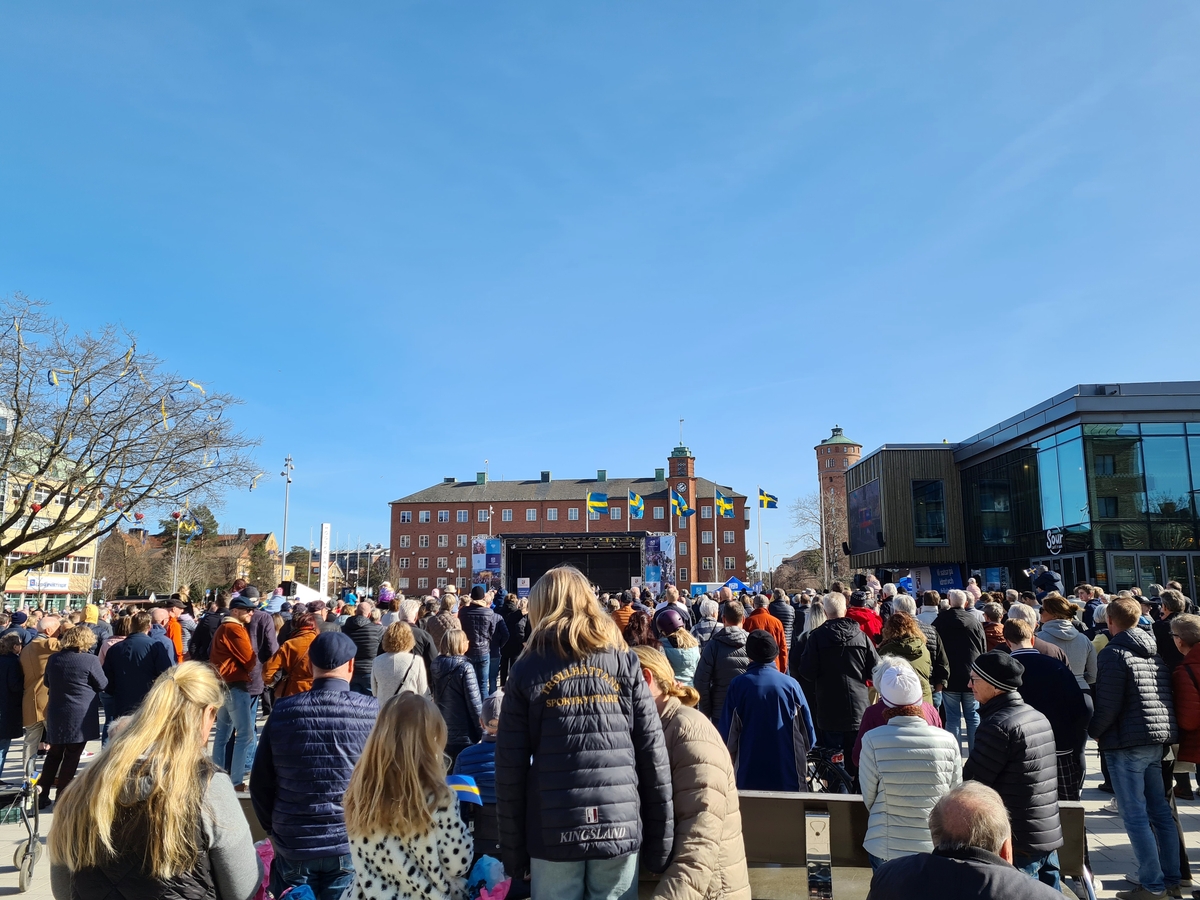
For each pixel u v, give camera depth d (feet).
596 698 10.46
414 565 345.51
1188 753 19.22
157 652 30.60
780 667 35.09
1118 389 92.94
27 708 32.07
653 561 161.38
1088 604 43.93
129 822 8.95
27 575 183.21
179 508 93.04
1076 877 14.92
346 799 10.61
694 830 10.80
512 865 10.43
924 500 127.85
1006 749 13.83
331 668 13.88
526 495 346.13
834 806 15.17
